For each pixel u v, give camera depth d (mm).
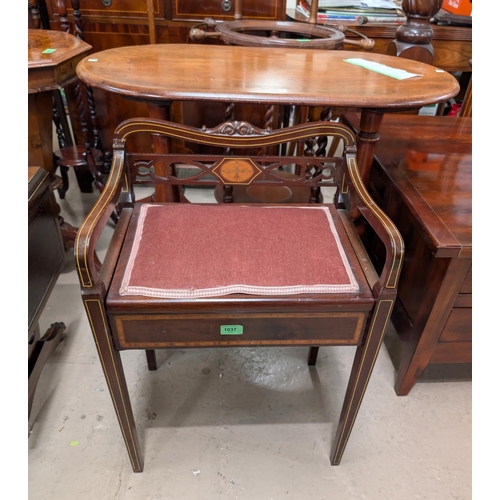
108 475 967
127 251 804
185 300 705
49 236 1152
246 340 778
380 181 1308
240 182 982
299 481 971
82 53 1435
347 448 1048
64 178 1983
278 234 864
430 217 965
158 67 1072
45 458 994
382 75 1122
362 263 809
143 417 1095
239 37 1359
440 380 1242
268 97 914
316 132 922
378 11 1809
